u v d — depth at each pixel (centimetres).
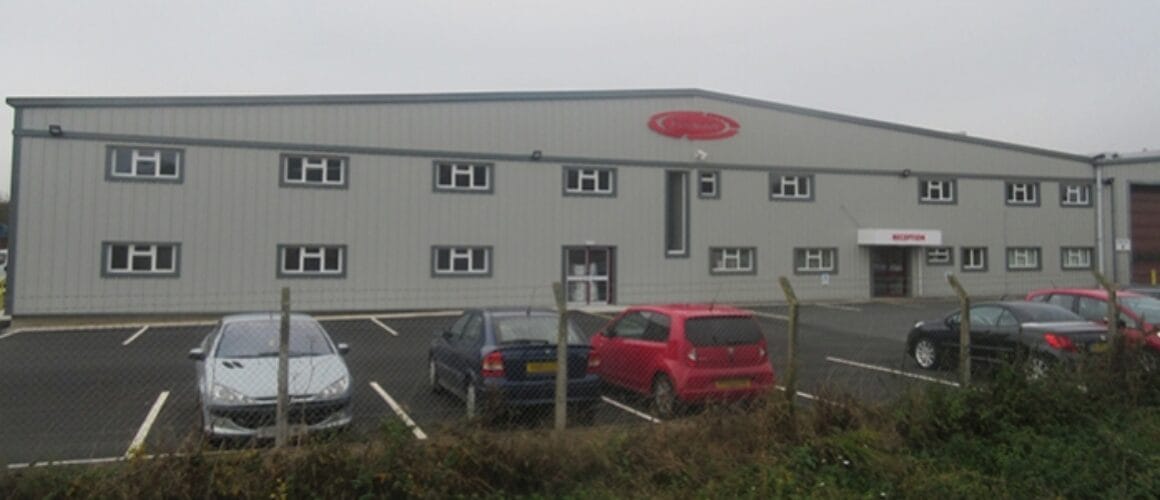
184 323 1995
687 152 2698
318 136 2242
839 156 2936
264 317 943
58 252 1994
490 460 571
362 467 549
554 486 583
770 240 2808
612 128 2597
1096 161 3347
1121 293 1365
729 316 921
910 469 621
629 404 968
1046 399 730
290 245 2203
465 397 902
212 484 529
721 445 646
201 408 773
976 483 596
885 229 2933
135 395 1037
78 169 2017
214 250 2130
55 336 1720
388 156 2317
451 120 2395
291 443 591
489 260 2422
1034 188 3259
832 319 2148
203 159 2130
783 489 582
